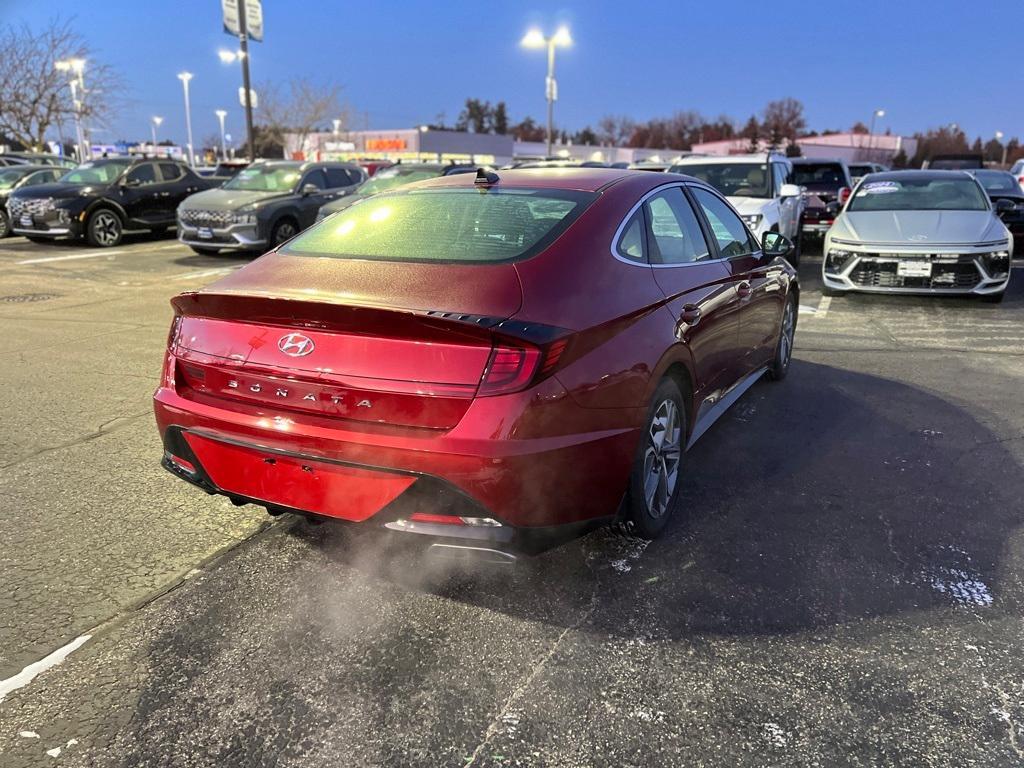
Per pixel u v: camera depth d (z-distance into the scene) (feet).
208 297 9.07
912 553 10.56
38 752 7.03
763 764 6.89
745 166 37.22
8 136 108.37
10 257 45.44
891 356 21.67
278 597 9.57
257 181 48.03
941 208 30.27
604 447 9.05
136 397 17.74
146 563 10.36
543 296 8.77
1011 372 19.84
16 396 17.74
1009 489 12.64
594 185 11.31
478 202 10.93
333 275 9.35
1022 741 7.12
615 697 7.77
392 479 8.36
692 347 11.30
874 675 8.05
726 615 9.14
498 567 10.26
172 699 7.74
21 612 9.20
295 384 8.77
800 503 12.17
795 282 18.58
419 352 8.29
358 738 7.24
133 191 52.85
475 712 7.57
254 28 77.30
